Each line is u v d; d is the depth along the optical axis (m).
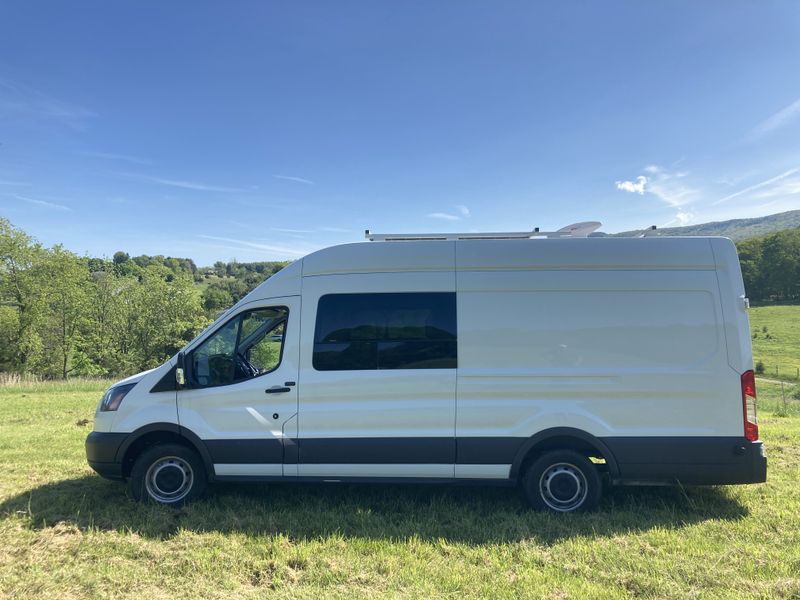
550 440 4.58
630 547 3.86
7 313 34.50
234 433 4.66
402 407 4.57
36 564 3.64
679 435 4.45
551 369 4.54
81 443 7.30
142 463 4.69
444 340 4.60
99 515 4.53
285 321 4.77
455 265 4.69
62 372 37.19
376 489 5.20
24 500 4.89
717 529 4.18
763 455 4.42
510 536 4.07
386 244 4.76
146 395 4.76
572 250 4.64
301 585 3.38
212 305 45.50
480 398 4.54
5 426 8.93
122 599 3.21
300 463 4.61
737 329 4.50
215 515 4.46
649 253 4.61
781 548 3.83
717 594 3.18
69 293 37.03
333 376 4.62
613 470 4.47
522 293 4.61
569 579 3.39
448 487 5.26
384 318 4.67
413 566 3.59
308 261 4.80
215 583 3.40
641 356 4.51
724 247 4.61
